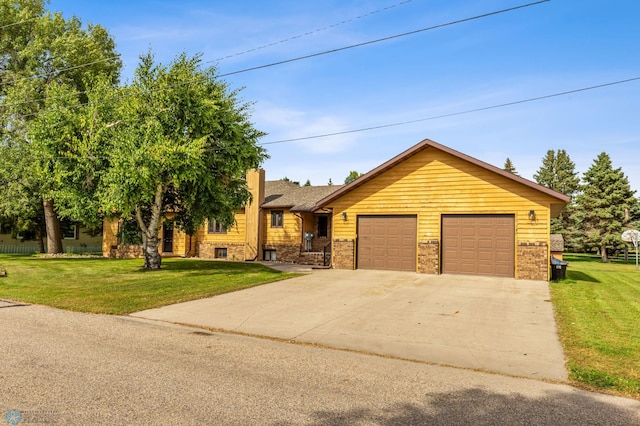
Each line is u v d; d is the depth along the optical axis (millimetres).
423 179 17578
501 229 16297
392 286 14039
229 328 8547
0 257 26391
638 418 4457
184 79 16531
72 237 37594
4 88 26828
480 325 8914
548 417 4449
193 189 17859
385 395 5016
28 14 26578
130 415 4234
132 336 7633
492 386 5418
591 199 35594
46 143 16531
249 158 18531
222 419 4207
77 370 5602
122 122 16891
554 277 15664
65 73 26656
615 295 12781
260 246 26438
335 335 8078
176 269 18797
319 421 4227
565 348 7188
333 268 19031
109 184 15875
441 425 4203
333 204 19297
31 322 8625
